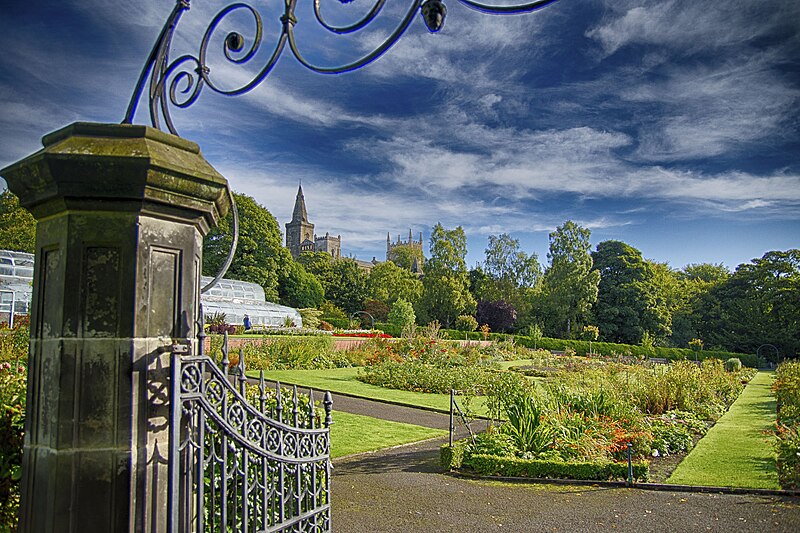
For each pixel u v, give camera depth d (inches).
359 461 319.3
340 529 205.0
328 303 2086.6
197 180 95.8
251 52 102.3
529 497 249.6
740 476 277.4
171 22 102.0
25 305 878.4
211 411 98.8
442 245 2117.4
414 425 438.0
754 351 1694.1
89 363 88.0
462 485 269.3
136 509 87.7
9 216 1239.5
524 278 2279.8
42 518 87.0
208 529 132.3
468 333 1638.8
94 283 89.3
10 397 125.7
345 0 92.0
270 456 111.9
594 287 1911.9
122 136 93.5
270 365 758.5
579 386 482.0
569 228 1973.4
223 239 1603.1
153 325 92.5
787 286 1660.9
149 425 90.1
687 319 1902.1
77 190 87.9
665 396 477.1
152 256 92.9
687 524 212.4
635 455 319.3
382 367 715.4
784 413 438.6
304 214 4389.8
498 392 344.5
